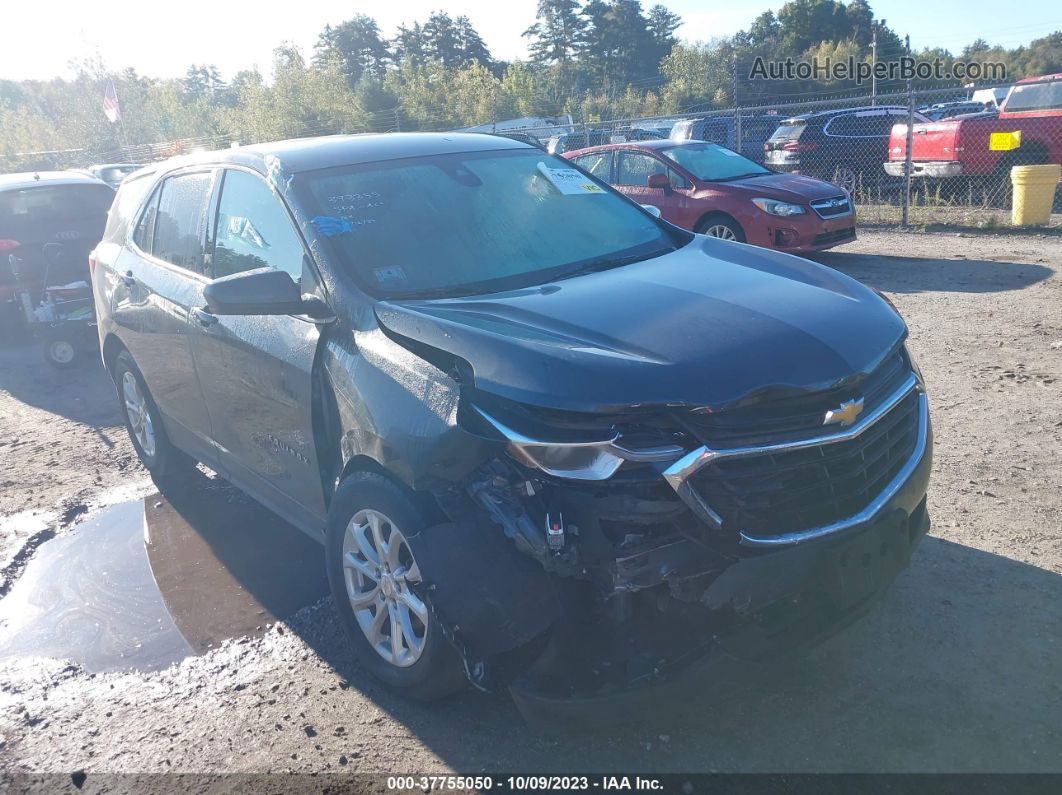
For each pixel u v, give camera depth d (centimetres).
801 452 268
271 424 381
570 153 1263
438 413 283
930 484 457
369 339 322
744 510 261
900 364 319
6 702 353
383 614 325
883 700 303
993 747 278
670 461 254
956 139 1442
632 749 290
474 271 360
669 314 300
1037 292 850
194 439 478
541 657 271
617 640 270
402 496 295
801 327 294
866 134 1781
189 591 425
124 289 513
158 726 328
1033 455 481
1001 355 663
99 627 402
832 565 272
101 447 646
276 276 335
